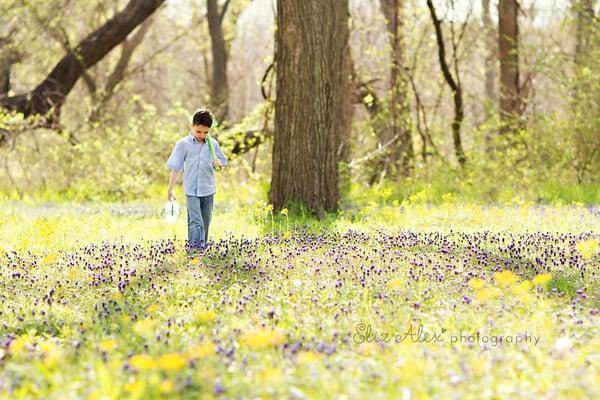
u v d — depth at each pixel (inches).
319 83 595.2
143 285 321.7
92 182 943.7
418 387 176.6
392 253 373.4
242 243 414.0
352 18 1079.0
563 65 976.3
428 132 986.1
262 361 203.2
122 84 1589.6
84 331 249.4
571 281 316.5
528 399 172.1
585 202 724.0
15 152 979.9
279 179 602.5
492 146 908.0
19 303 295.3
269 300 283.4
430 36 1080.2
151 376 186.5
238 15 1646.2
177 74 2048.5
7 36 1195.3
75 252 411.8
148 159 951.6
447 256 366.0
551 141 861.8
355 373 190.5
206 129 421.4
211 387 180.5
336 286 303.9
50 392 184.1
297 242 422.0
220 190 882.1
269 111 938.1
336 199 608.7
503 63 1069.8
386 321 254.1
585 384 179.8
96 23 1451.8
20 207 740.7
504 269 336.8
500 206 654.5
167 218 423.8
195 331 249.0
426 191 773.9
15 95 1064.2
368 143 947.3
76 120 1472.7
